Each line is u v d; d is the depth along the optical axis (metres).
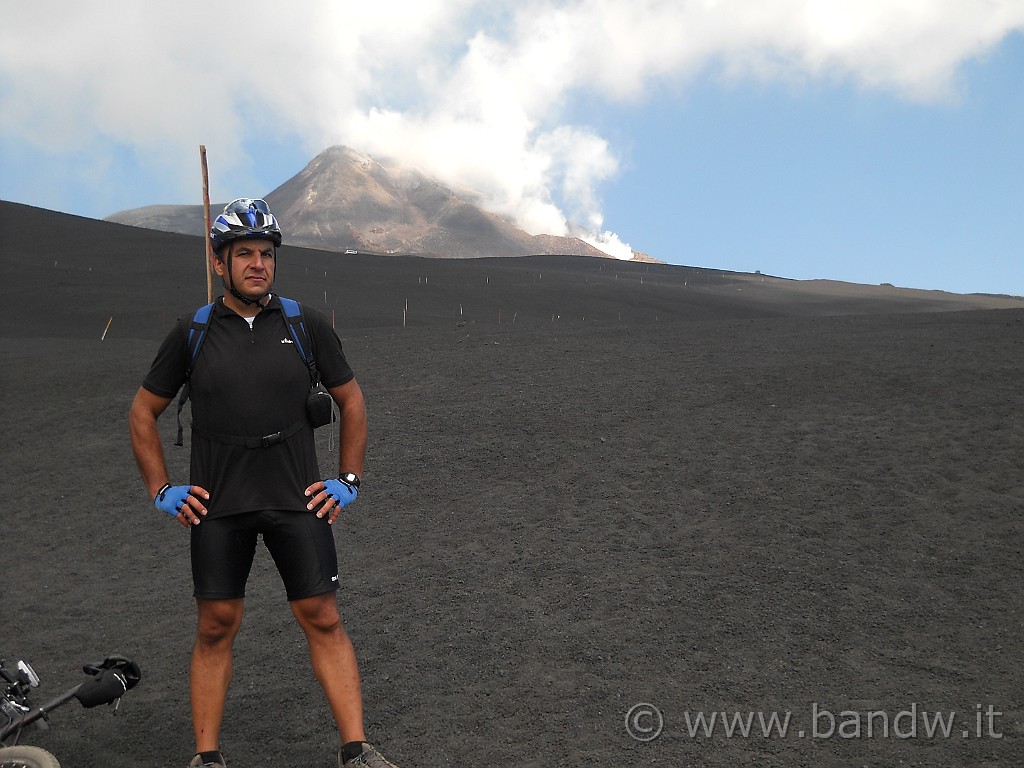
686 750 3.54
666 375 11.64
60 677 4.71
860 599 5.00
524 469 8.18
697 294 55.94
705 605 5.01
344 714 3.17
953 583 5.17
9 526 7.98
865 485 6.98
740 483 7.22
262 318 3.23
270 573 6.26
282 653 4.79
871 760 3.41
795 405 9.71
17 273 41.19
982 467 7.21
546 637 4.73
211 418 3.16
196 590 3.16
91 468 9.74
